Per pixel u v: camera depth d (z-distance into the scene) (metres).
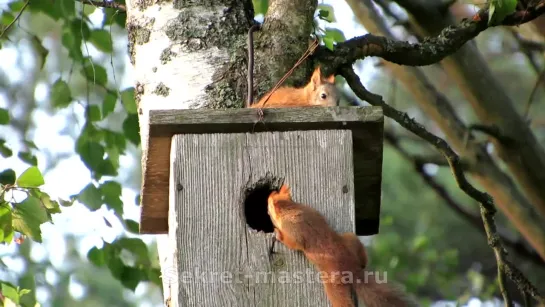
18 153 11.77
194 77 9.03
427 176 14.59
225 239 7.70
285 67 9.23
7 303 9.07
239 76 9.04
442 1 12.38
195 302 7.53
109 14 12.72
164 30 9.27
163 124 7.75
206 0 9.39
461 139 13.20
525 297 11.09
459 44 10.62
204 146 7.86
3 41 13.16
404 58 10.41
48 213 9.36
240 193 7.80
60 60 17.00
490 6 10.05
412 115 20.00
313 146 7.91
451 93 20.38
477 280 15.81
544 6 10.70
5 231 9.10
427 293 17.19
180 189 7.75
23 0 12.98
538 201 13.12
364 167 8.69
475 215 14.86
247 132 7.93
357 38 10.23
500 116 12.97
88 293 19.39
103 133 12.53
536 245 13.11
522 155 12.94
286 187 7.70
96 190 11.49
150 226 9.20
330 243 7.43
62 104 12.48
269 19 9.43
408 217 20.36
